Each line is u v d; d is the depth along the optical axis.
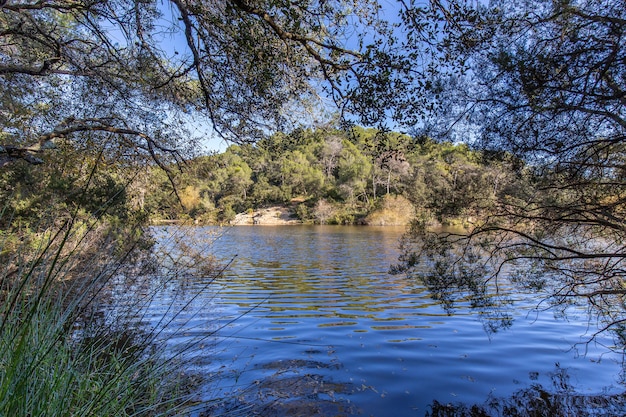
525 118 4.00
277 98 4.68
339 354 5.05
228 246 23.19
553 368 4.59
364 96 3.92
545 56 3.44
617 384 4.13
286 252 19.92
